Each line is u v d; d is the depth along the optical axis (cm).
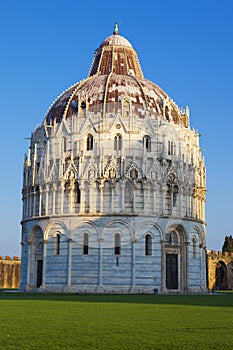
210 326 2959
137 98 10181
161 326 2947
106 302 5466
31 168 10488
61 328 2805
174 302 5625
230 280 15888
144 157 9588
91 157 9581
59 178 9644
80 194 9444
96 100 10081
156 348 2173
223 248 18375
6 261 14812
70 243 9331
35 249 10038
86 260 9231
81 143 9712
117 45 11831
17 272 15200
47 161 9981
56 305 4831
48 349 2125
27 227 10144
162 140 9819
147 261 9238
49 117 10612
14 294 8206
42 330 2709
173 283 9656
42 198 9894
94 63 11931
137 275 9156
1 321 3161
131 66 11750
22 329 2747
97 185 9425
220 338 2466
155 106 10269
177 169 9856
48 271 9531
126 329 2788
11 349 2116
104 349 2139
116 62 11606
